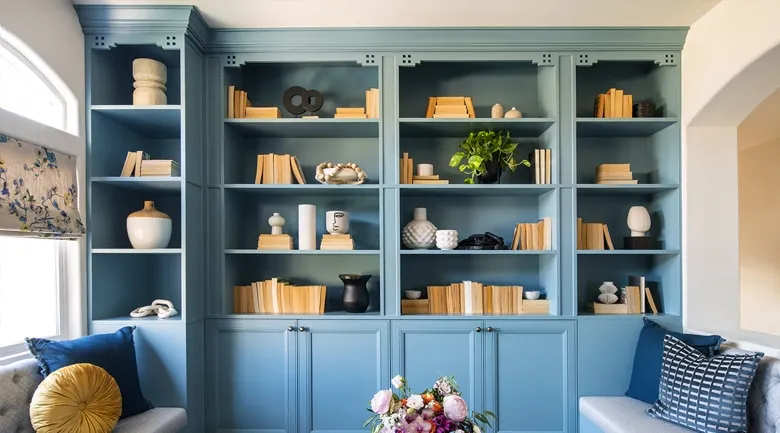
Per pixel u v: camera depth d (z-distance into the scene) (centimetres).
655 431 204
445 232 278
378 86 283
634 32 272
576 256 274
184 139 251
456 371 271
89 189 248
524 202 310
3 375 178
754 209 456
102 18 246
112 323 248
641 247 284
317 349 272
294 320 272
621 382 271
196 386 261
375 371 272
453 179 311
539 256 305
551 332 272
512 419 271
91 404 183
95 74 255
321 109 308
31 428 182
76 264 242
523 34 272
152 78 261
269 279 304
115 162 272
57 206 220
